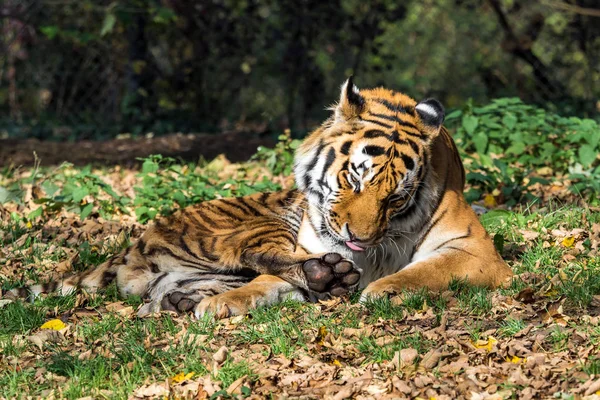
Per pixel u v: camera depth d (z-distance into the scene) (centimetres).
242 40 2803
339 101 936
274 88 3097
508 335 819
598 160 1548
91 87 2970
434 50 3272
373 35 2694
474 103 1742
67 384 764
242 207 1057
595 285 918
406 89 3045
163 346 840
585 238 1105
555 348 775
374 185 893
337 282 929
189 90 2783
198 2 2642
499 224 1173
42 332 868
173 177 1516
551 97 2592
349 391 714
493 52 3016
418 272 936
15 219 1342
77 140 2555
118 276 1011
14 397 746
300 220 1045
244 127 2823
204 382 745
